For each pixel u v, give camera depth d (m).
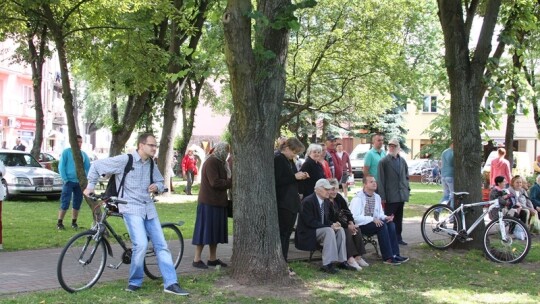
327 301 6.61
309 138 42.50
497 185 12.20
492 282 7.96
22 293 6.53
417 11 25.20
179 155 37.22
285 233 7.86
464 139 10.36
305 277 7.77
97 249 6.87
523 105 11.66
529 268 9.00
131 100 22.56
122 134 21.89
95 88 22.33
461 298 6.99
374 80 23.95
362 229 9.07
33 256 8.84
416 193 24.80
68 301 6.19
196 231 8.05
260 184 7.23
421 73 26.59
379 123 39.09
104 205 6.92
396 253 9.23
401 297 6.95
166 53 15.45
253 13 6.53
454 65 10.32
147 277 7.53
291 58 22.56
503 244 9.46
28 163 19.27
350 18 22.33
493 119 11.32
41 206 16.28
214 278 7.40
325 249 8.20
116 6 13.86
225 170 8.12
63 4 12.60
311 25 22.34
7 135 46.34
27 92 49.50
